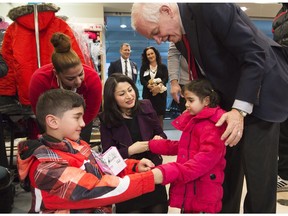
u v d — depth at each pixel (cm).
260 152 116
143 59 397
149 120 158
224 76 116
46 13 209
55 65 141
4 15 359
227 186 137
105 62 505
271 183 120
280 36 191
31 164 100
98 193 96
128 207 144
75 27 262
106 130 153
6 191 177
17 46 211
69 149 107
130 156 143
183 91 128
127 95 148
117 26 570
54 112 105
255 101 105
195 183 120
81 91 164
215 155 113
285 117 113
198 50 115
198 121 121
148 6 113
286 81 115
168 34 118
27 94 216
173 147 136
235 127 101
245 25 107
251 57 103
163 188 152
